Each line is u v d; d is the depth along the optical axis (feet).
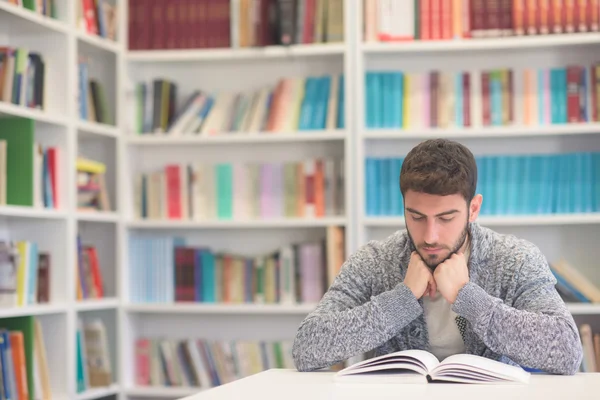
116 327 14.97
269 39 14.88
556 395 5.77
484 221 13.96
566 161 14.03
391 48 14.30
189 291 15.02
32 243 12.75
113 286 15.15
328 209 14.62
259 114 15.01
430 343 7.85
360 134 14.32
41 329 13.20
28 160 12.50
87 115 14.25
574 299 13.97
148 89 15.33
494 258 7.82
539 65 14.83
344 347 7.23
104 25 14.69
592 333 14.25
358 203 14.23
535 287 7.59
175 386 15.01
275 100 14.93
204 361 14.97
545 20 14.03
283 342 14.82
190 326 15.67
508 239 7.96
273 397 5.72
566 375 6.98
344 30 14.47
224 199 15.01
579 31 13.96
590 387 6.19
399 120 14.43
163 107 15.30
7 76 12.30
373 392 5.92
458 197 7.02
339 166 14.75
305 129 14.76
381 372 6.79
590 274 14.61
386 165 14.37
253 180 14.93
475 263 7.76
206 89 15.84
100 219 14.35
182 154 15.85
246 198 14.93
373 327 7.22
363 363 6.82
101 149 15.34
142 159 15.89
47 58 13.50
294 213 14.74
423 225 7.11
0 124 12.63
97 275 14.49
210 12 15.05
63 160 13.38
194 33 15.08
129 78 15.39
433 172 6.96
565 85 14.12
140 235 15.85
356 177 14.34
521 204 14.10
